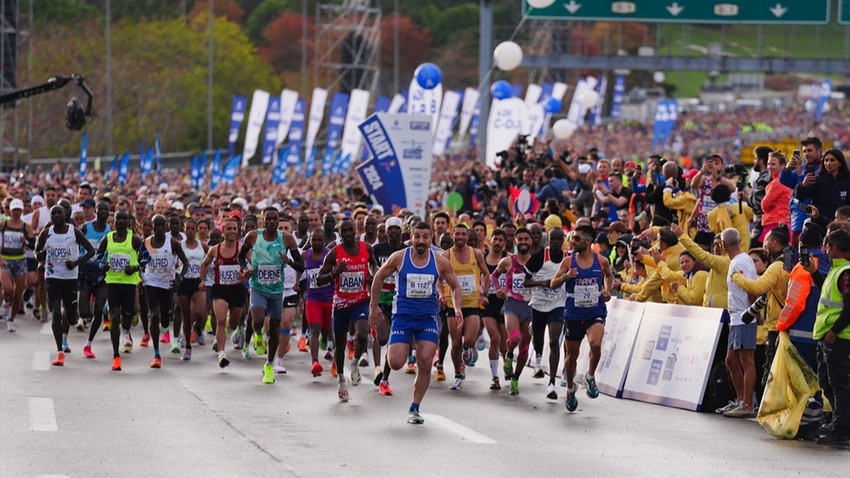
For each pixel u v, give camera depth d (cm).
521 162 8044
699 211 5519
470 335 4944
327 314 5119
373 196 8700
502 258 5241
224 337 5225
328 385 4919
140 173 14812
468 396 4741
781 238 4159
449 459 3366
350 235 4597
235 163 14538
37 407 4072
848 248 3762
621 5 9375
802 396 3859
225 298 5247
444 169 17662
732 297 4266
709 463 3434
